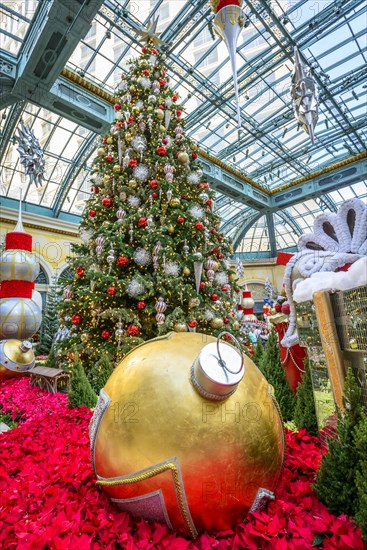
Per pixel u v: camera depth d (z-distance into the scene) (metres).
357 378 1.56
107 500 1.50
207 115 13.91
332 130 15.80
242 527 1.32
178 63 11.46
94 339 4.70
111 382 1.56
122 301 4.71
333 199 22.25
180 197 5.19
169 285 4.35
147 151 5.39
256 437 1.36
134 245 5.11
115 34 10.15
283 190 20.55
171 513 1.29
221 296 5.26
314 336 1.96
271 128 15.21
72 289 4.74
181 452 1.26
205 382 1.29
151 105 5.61
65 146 13.99
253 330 12.82
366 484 1.21
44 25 7.94
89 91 11.34
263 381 1.61
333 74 12.66
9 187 14.27
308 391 2.46
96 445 1.49
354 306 1.51
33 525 1.35
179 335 1.68
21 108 11.29
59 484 1.73
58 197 15.41
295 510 1.39
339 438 1.49
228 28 4.45
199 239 5.09
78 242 15.46
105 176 5.20
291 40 11.02
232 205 22.58
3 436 2.69
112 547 1.23
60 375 4.84
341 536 1.17
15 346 5.98
